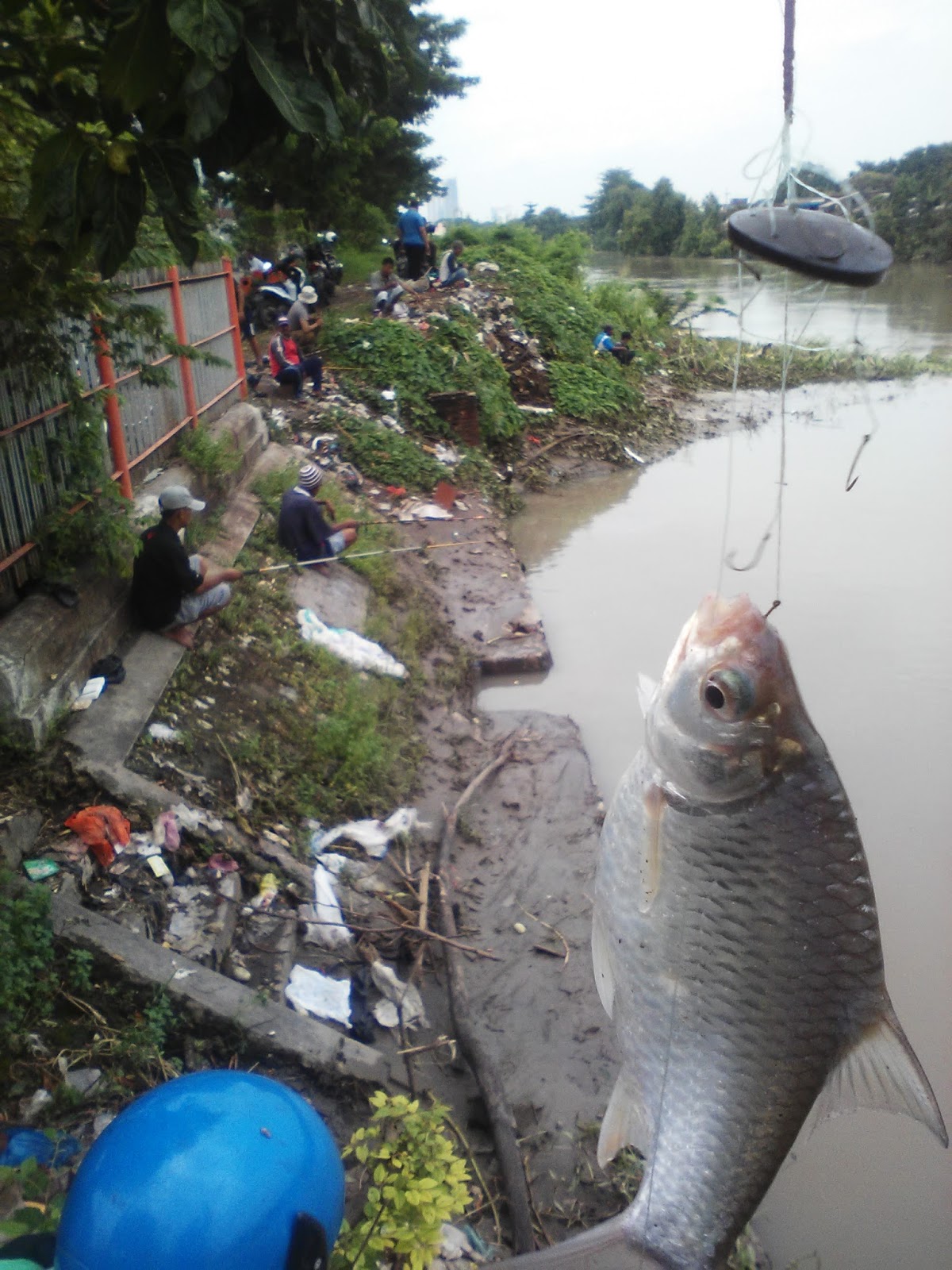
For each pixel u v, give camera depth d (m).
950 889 5.43
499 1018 4.42
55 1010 3.56
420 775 6.31
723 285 36.22
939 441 15.38
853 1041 1.61
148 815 4.51
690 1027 1.69
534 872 5.46
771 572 10.04
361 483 11.08
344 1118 3.63
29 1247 2.17
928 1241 3.71
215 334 9.66
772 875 1.58
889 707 7.29
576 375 16.31
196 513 7.46
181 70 2.32
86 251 2.56
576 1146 3.80
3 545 4.95
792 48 1.47
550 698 7.75
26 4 2.48
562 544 11.38
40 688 4.70
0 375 4.88
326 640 7.13
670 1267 1.75
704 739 1.55
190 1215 1.89
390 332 14.09
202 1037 3.67
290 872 4.77
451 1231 3.32
